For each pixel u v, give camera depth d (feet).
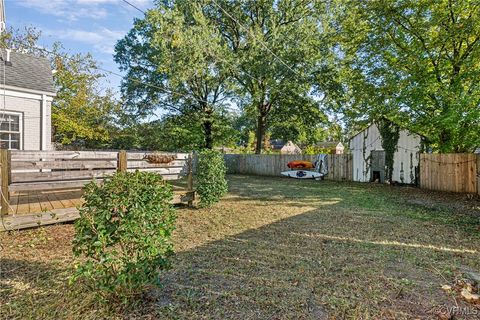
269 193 31.09
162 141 65.05
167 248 7.94
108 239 7.19
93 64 50.16
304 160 51.44
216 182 22.45
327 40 48.24
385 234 15.33
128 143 64.44
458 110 27.12
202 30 48.42
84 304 7.87
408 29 34.01
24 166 14.52
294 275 10.05
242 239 14.35
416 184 36.83
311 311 7.77
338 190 33.81
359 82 39.75
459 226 17.07
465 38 30.73
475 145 30.86
